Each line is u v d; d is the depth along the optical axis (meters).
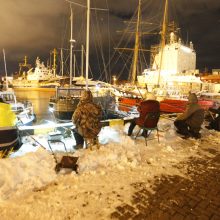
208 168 5.15
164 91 23.95
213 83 35.66
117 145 6.02
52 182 4.21
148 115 6.50
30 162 4.61
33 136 6.94
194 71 42.31
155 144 6.57
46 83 84.62
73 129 6.36
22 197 3.74
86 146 5.89
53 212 3.38
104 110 13.56
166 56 44.94
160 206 3.66
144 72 41.72
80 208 3.50
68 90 15.54
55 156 5.14
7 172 4.21
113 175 4.58
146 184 4.30
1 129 5.02
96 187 4.11
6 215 3.31
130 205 3.64
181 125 7.59
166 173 4.80
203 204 3.78
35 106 34.91
